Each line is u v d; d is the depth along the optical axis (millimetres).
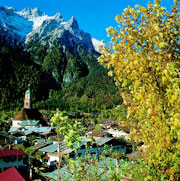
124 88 5465
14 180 24141
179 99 4477
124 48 4902
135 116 6008
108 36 5133
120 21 5117
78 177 6535
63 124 5141
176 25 4785
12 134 78812
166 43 4414
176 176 6117
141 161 7582
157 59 4590
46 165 37562
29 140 75750
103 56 5117
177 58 4660
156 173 6551
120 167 6926
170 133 5156
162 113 5012
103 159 7207
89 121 152125
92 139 7125
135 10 4996
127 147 46250
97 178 6828
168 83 4484
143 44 4719
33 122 114875
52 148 42438
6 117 155125
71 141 5137
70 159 6223
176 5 4832
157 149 6273
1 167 34719
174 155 5824
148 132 6371
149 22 4965
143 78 4609
